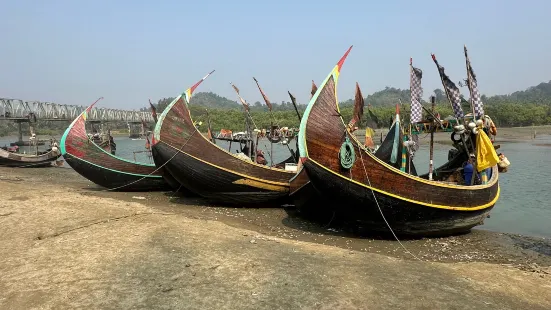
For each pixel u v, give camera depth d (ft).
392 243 44.39
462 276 30.78
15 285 26.09
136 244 34.47
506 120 366.22
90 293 25.02
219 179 57.77
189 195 70.85
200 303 24.06
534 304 25.99
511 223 56.90
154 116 72.90
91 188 80.79
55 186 81.82
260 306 23.88
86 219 43.01
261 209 61.77
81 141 75.10
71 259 30.78
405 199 40.75
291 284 27.12
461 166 56.44
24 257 31.19
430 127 51.11
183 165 57.11
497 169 55.31
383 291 26.61
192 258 31.45
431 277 30.09
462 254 41.19
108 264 29.84
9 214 44.32
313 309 23.66
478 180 50.03
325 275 29.07
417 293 26.58
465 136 50.42
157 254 32.12
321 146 40.19
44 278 27.22
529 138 268.21
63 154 73.77
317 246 38.06
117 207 49.98
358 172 40.24
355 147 40.73
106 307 23.30
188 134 58.23
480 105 49.65
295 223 53.06
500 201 72.49
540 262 38.91
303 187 49.78
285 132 74.08
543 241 46.50
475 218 47.01
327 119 40.91
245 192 59.52
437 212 42.65
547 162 135.13
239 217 55.47
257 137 71.05
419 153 164.45
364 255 35.45
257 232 45.27
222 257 31.94
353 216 43.37
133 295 24.90
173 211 56.90
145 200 67.46
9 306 23.24
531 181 95.14
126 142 272.51
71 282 26.63
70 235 36.86
